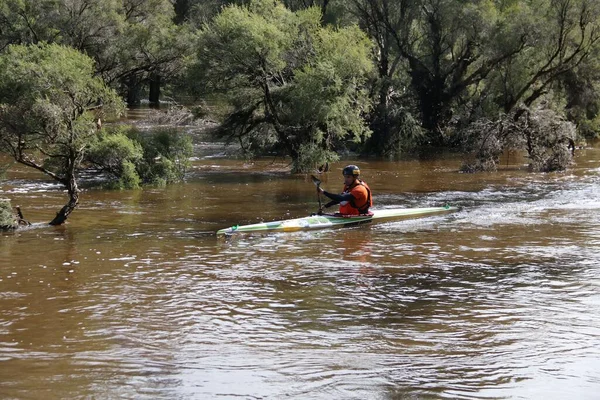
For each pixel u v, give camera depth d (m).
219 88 26.53
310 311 10.01
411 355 8.34
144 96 69.06
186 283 11.40
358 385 7.48
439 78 36.91
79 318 9.64
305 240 14.84
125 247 13.93
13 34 39.31
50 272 11.97
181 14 58.72
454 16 35.12
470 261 12.91
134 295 10.71
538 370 7.90
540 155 27.48
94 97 16.80
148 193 21.28
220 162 29.91
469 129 30.23
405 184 23.83
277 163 29.69
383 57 37.12
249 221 16.97
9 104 15.64
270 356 8.30
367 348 8.56
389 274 12.02
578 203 19.61
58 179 16.20
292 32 27.02
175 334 9.05
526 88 34.91
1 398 7.11
